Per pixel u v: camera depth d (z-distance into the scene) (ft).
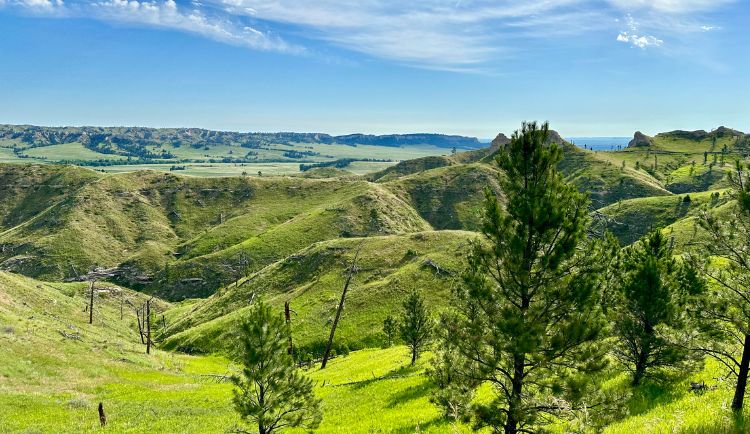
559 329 45.37
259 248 594.65
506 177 50.88
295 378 76.18
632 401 61.26
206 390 153.17
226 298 384.68
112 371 168.04
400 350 191.72
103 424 100.42
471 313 51.57
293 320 285.64
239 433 83.87
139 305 485.97
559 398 43.47
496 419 47.06
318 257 382.22
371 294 295.48
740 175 46.37
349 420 93.97
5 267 599.98
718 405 48.11
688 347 51.31
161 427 101.24
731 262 46.39
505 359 46.96
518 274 46.91
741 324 44.75
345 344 250.57
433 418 78.23
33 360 149.79
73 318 275.59
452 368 50.67
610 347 45.88
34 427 94.22
